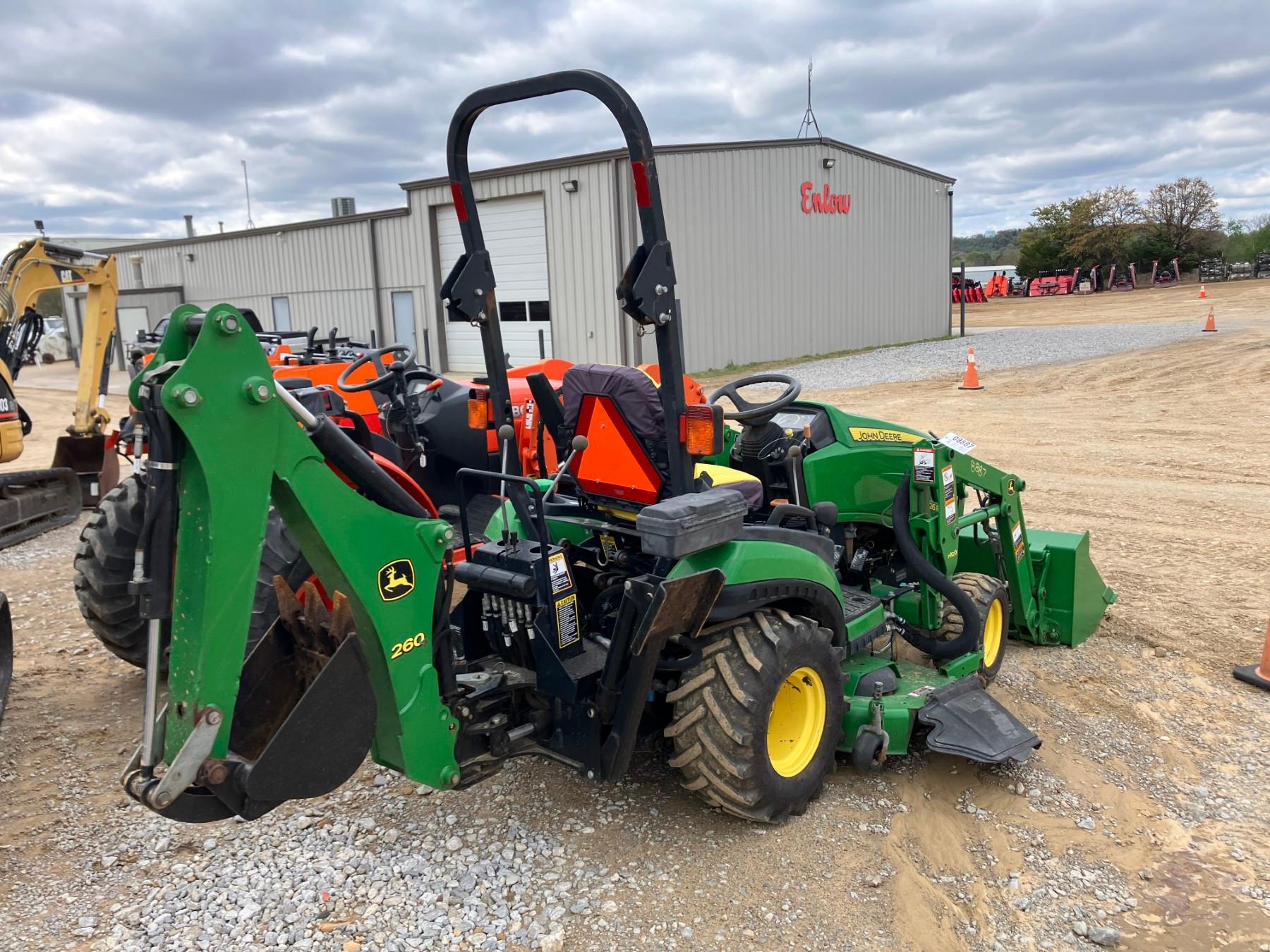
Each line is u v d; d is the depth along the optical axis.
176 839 3.23
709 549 3.08
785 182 21.05
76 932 2.76
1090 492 8.39
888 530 4.78
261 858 3.11
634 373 3.19
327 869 3.03
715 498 3.01
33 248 8.04
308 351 7.99
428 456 6.54
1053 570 4.90
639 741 3.70
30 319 8.23
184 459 2.25
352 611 2.62
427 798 3.49
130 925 2.78
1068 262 55.75
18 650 5.10
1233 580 5.88
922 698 3.66
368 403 6.87
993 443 10.83
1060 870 3.07
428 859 3.09
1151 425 11.48
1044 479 8.97
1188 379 14.59
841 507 4.35
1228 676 4.50
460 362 22.06
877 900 2.88
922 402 14.17
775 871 3.02
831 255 22.67
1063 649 4.89
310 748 2.49
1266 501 7.83
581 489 3.48
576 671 3.07
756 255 20.59
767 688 3.07
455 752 2.91
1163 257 53.25
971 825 3.33
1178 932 2.77
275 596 3.15
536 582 3.10
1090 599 4.98
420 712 2.76
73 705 4.38
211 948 2.67
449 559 2.85
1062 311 34.69
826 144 21.94
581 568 3.54
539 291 19.98
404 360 6.20
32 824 3.36
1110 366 16.62
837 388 16.30
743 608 3.10
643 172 2.75
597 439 3.36
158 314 27.66
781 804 3.20
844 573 4.57
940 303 27.31
